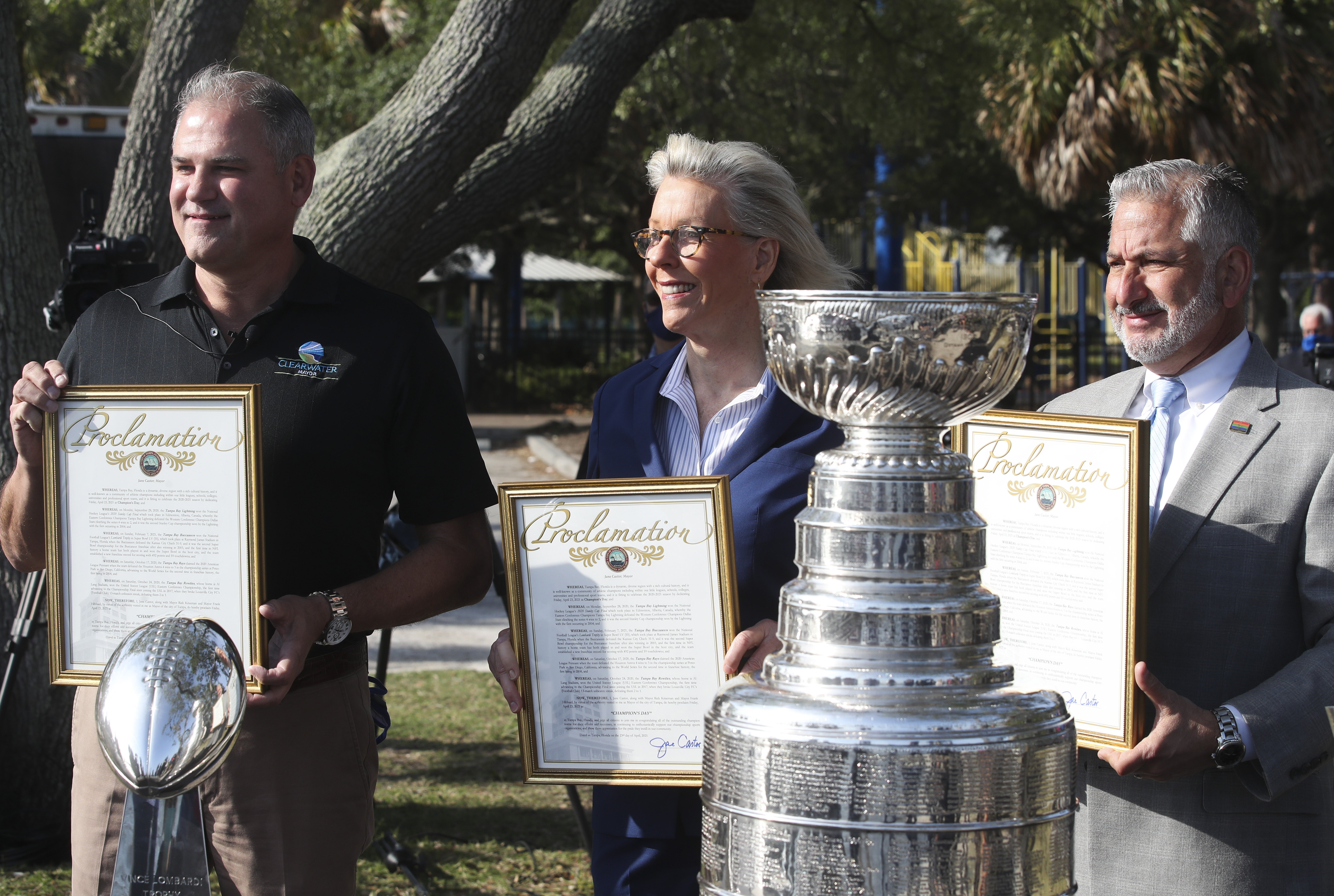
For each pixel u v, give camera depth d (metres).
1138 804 2.25
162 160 4.67
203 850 1.51
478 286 36.72
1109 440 2.02
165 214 4.67
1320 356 6.98
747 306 2.48
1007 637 2.11
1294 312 29.58
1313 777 2.23
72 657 2.24
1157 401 2.38
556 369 27.08
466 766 5.80
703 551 2.15
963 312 1.23
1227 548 2.20
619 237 23.08
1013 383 1.33
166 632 1.42
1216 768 2.20
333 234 4.88
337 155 5.07
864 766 1.15
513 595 2.21
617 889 2.44
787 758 1.18
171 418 2.21
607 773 2.19
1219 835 2.20
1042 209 22.86
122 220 4.65
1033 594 2.09
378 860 4.70
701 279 2.42
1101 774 2.29
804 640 1.26
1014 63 14.56
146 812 1.50
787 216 2.47
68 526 2.24
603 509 2.19
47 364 2.28
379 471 2.55
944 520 1.24
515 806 5.29
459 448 2.62
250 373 2.46
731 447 2.42
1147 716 2.07
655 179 2.52
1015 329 1.27
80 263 3.90
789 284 2.57
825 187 19.05
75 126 7.93
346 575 2.53
